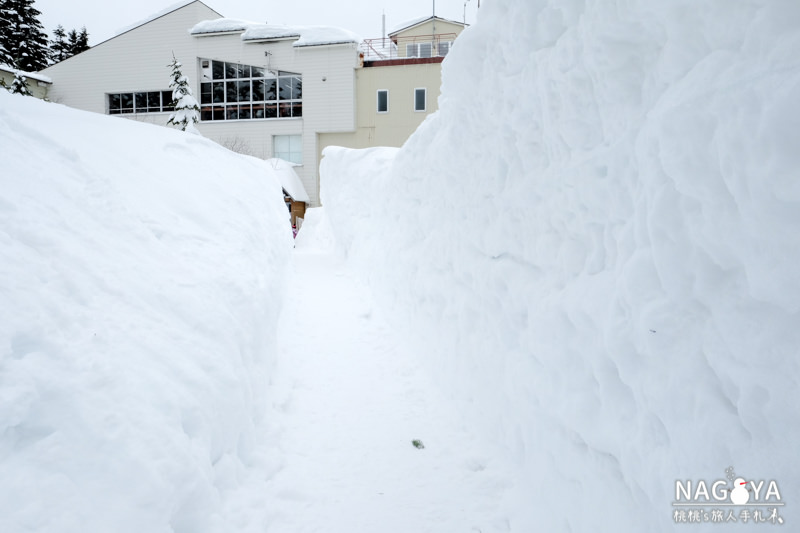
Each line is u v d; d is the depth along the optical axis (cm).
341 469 306
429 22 2361
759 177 117
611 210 195
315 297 683
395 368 463
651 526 166
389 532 251
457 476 299
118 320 228
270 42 2088
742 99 122
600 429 198
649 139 160
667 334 154
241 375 296
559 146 235
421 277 468
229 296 341
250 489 264
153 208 373
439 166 420
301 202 2039
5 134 294
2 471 145
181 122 1923
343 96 2070
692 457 142
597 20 191
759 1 126
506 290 300
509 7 276
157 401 207
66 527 147
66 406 171
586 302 206
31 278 201
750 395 124
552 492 241
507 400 298
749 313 128
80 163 332
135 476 174
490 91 311
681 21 154
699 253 143
